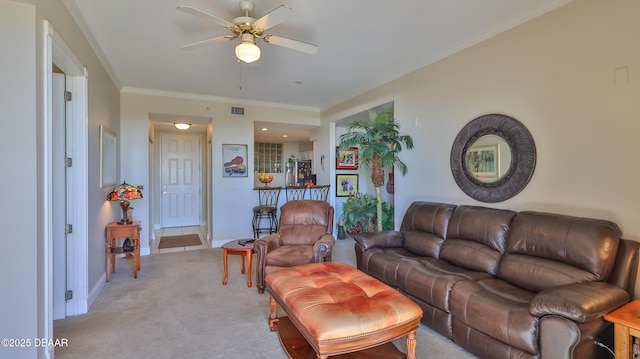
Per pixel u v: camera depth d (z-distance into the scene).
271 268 3.20
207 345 2.31
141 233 5.00
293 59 3.76
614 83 2.21
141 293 3.32
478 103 3.17
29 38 1.81
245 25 2.35
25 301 1.77
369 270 3.18
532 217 2.42
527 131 2.73
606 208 2.25
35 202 1.80
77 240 2.81
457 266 2.74
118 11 2.63
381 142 4.04
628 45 2.14
